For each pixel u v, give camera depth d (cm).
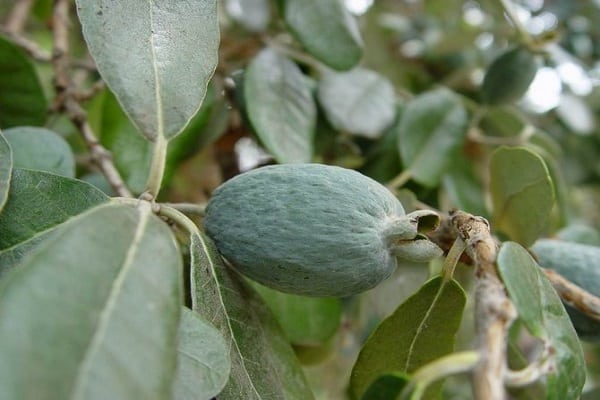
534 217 21
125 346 13
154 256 14
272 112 24
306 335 22
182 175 27
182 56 17
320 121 27
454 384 35
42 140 21
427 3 46
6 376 12
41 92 25
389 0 46
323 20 25
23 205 16
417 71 40
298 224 17
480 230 16
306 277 17
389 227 17
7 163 16
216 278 17
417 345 18
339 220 17
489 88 28
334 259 17
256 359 17
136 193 23
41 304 12
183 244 19
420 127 28
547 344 14
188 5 18
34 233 16
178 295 14
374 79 28
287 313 22
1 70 24
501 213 22
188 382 15
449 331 18
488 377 13
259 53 25
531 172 20
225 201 18
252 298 18
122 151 23
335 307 23
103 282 13
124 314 13
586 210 50
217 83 26
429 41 40
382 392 13
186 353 15
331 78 28
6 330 12
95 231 14
